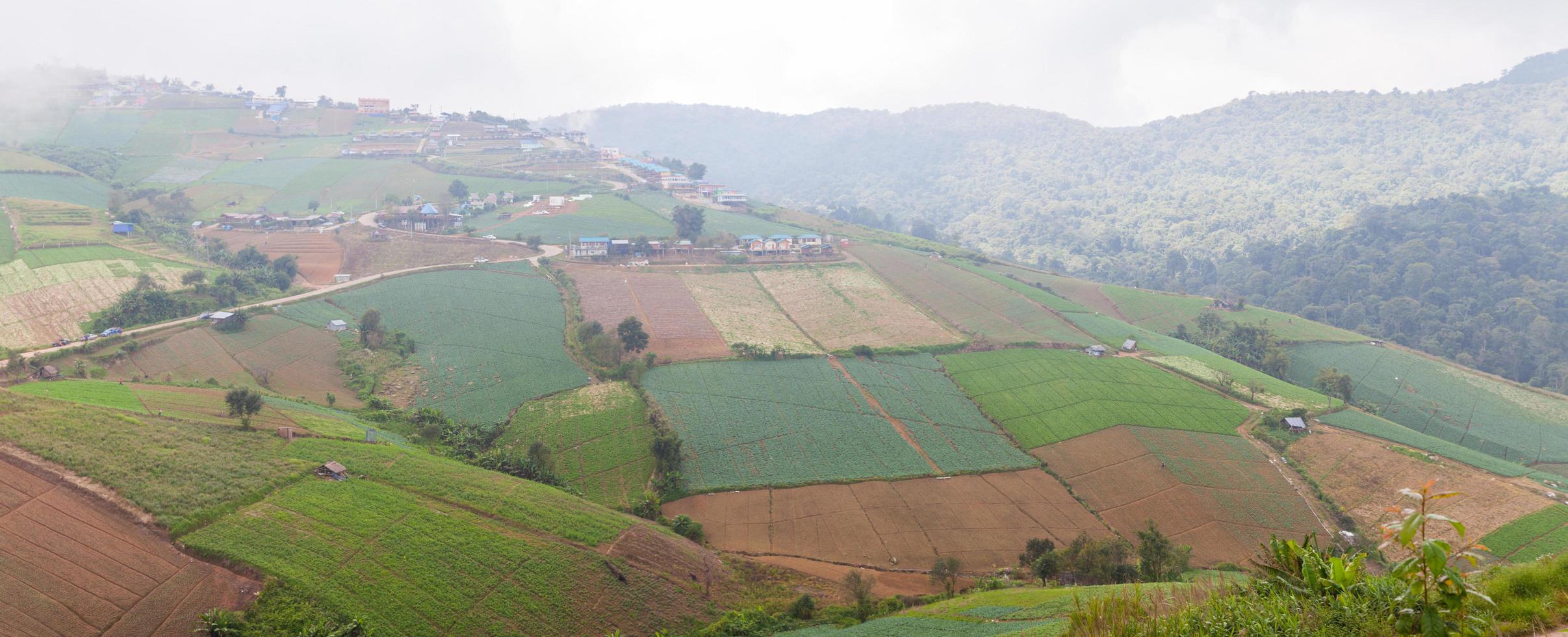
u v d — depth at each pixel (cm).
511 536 6900
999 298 16700
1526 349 18538
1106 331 14988
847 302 16000
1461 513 8744
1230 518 8856
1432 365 15725
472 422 10106
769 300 16050
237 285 13725
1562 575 1584
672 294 15675
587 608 6319
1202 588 2003
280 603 5634
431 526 6788
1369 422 11169
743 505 8756
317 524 6519
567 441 9756
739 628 6259
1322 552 1756
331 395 10206
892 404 11269
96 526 5947
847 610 6812
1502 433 13275
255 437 7781
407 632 5678
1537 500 8775
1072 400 11400
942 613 5622
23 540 5634
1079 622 1805
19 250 13725
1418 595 1362
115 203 19075
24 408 7231
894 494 9069
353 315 13325
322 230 19375
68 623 5103
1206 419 11031
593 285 15825
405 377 11375
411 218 19275
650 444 9612
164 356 10650
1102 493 9281
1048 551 7794
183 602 5500
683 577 6994
